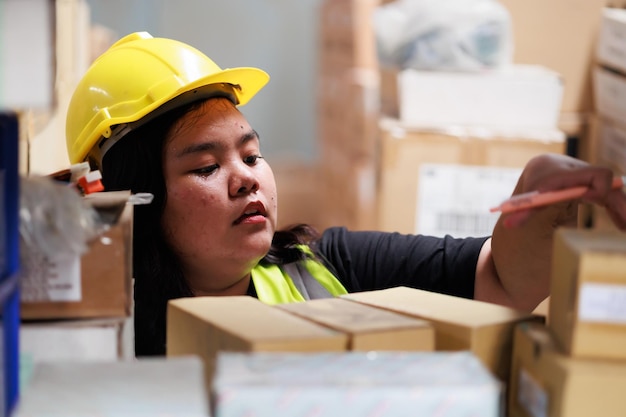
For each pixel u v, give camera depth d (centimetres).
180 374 88
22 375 94
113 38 398
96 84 156
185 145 146
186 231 147
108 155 153
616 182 122
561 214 130
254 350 91
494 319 103
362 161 339
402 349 97
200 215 146
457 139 247
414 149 247
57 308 100
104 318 101
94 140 152
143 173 148
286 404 78
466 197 249
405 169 248
